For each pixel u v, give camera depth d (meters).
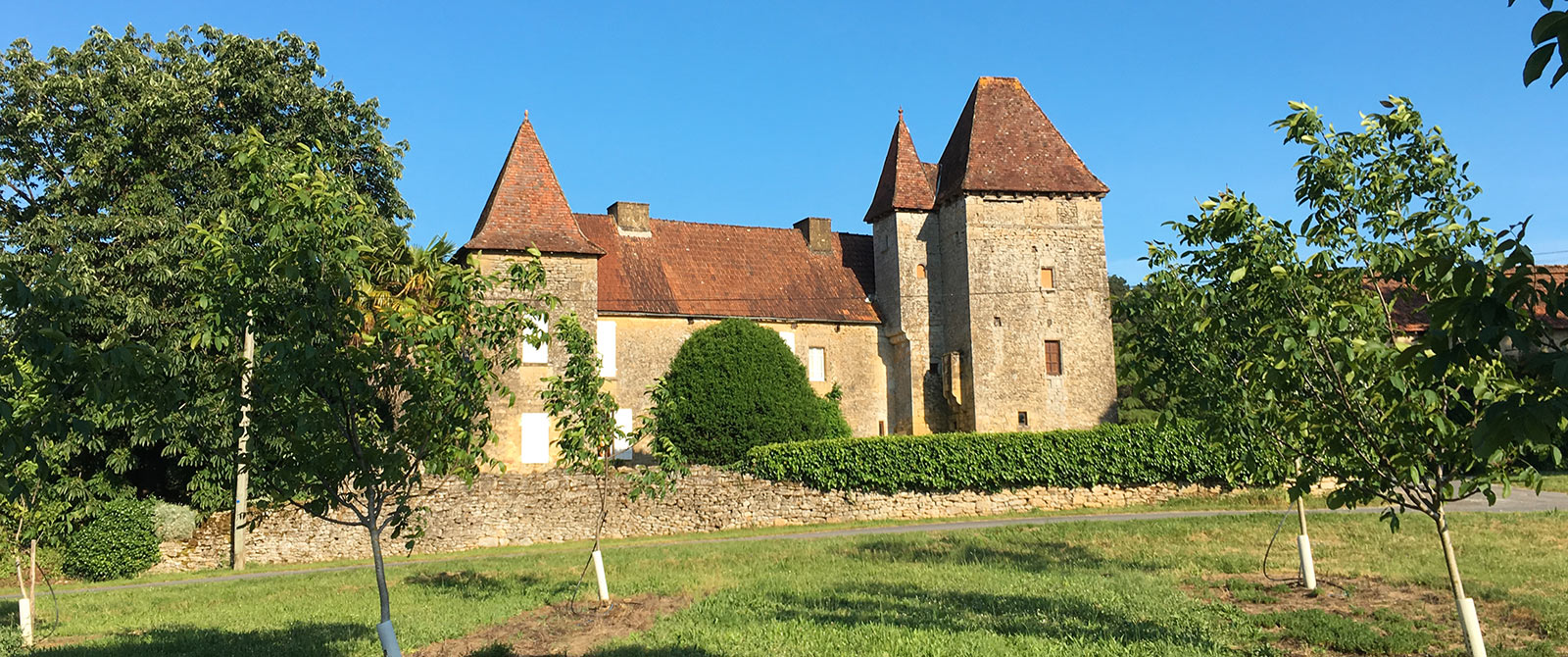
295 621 12.33
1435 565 13.18
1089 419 32.06
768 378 28.56
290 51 27.33
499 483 24.16
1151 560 14.90
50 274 6.11
